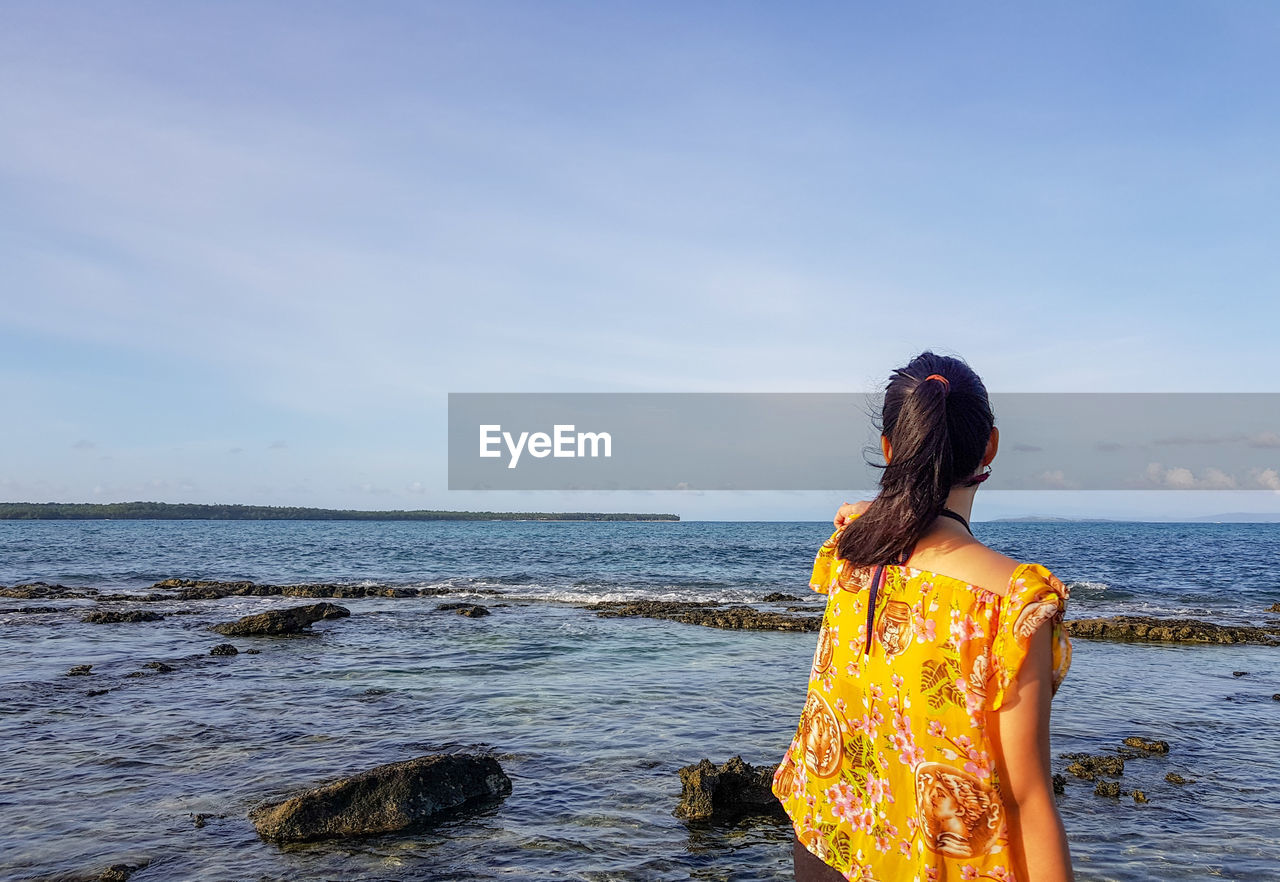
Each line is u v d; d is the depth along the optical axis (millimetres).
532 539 83312
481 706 10266
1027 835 1476
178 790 7129
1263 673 13383
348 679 12070
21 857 5762
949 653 1534
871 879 1634
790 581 31750
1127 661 14453
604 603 22672
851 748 1722
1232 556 49406
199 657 13977
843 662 1756
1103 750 8539
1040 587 1466
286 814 6203
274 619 16984
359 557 48031
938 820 1529
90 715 9805
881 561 1684
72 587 28703
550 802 6863
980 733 1496
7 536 80062
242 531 111062
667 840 6121
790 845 6035
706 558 46594
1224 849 5984
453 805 6680
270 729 9148
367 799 6426
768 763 7879
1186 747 8695
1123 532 132000
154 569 37938
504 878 5488
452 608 21531
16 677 12164
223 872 5547
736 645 15508
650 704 10375
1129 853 5906
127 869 5562
